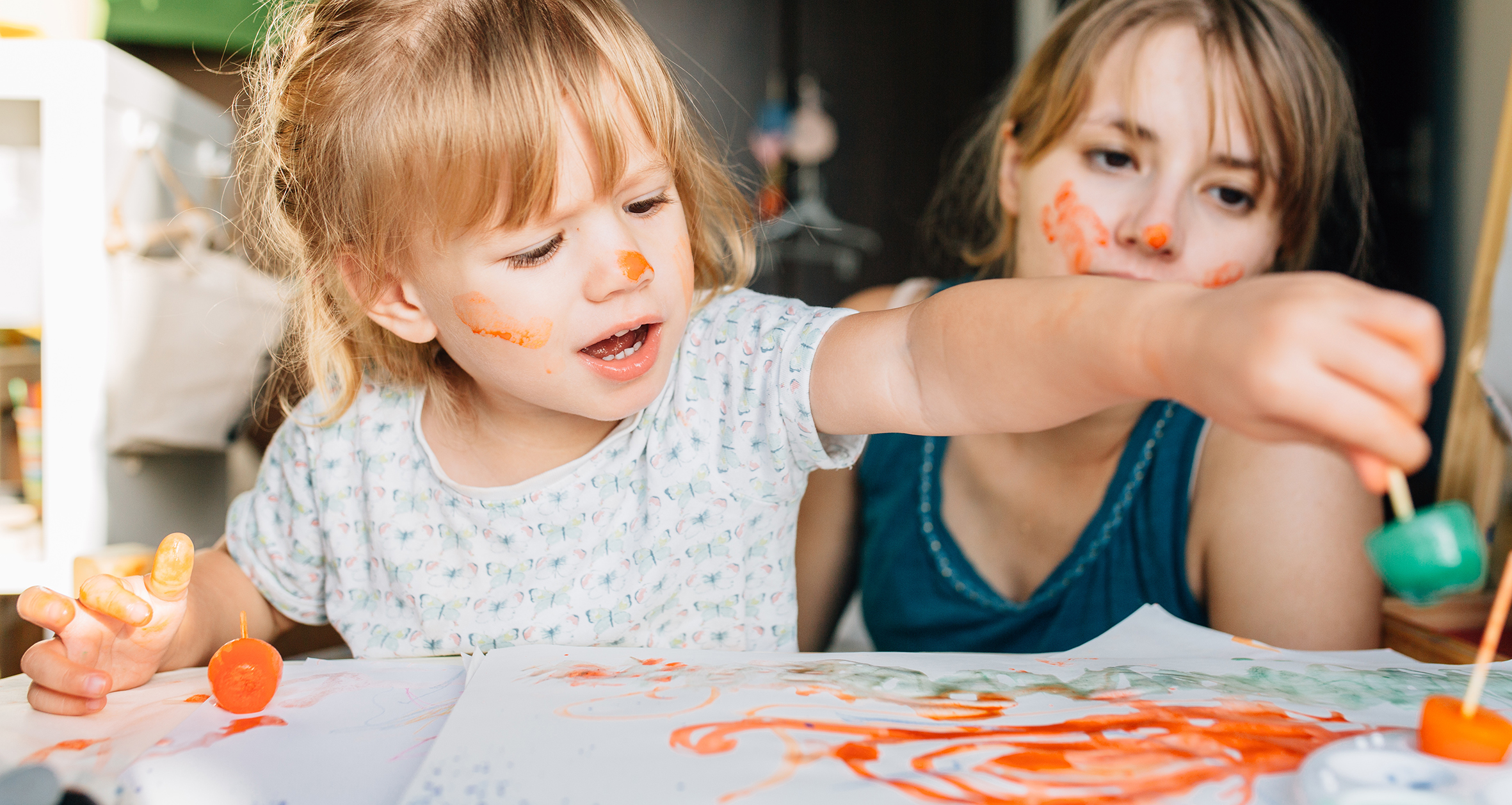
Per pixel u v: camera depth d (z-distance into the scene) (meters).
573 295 0.60
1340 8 1.51
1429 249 1.49
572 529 0.72
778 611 0.76
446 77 0.60
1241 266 0.77
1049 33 0.91
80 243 1.02
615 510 0.72
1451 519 0.38
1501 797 0.34
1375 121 1.52
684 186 0.73
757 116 2.67
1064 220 0.79
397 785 0.43
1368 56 1.50
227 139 1.46
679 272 0.64
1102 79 0.78
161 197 1.22
